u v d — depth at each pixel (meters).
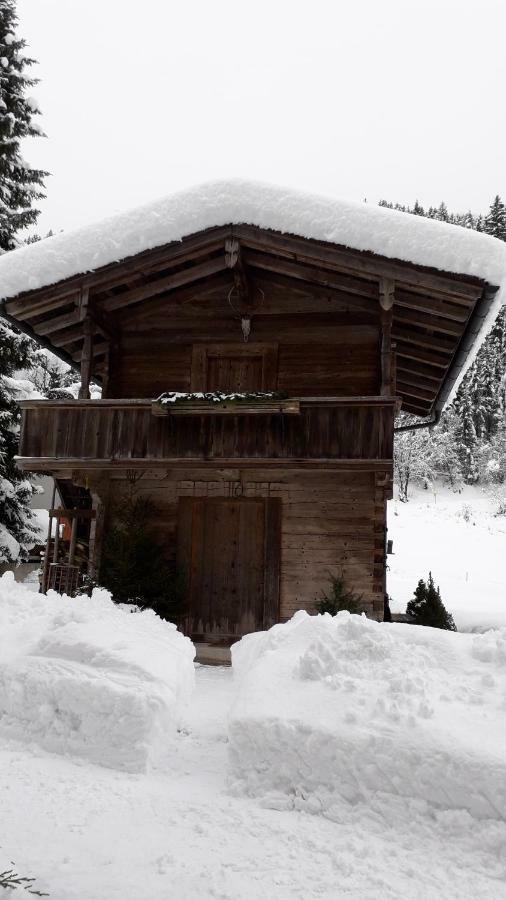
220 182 10.66
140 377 12.27
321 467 10.29
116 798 4.08
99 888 3.01
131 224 10.85
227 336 12.15
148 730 4.77
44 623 6.36
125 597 10.48
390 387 10.43
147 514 11.38
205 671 9.58
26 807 3.87
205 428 10.69
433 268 9.73
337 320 11.90
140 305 12.45
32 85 17.97
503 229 71.50
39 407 11.20
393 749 3.92
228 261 10.69
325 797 3.95
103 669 5.27
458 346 11.77
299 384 11.77
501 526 45.69
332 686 4.61
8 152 17.61
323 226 10.20
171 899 2.96
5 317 11.55
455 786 3.72
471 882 3.25
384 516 10.98
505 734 3.99
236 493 11.32
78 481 11.38
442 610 12.45
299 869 3.28
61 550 13.02
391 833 3.68
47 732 4.92
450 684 4.69
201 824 3.74
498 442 58.62
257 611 10.91
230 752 4.38
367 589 10.66
